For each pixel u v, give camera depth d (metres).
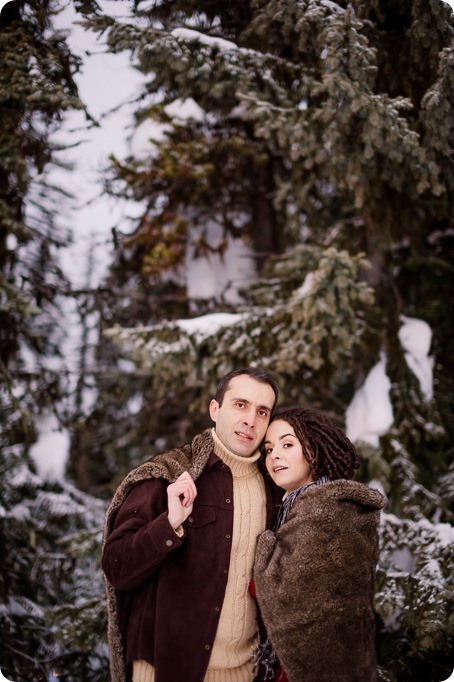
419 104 3.04
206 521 2.12
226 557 2.09
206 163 4.15
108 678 3.54
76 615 3.25
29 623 3.53
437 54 2.73
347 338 3.25
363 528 1.99
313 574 1.93
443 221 4.12
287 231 4.64
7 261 4.07
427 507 3.40
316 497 2.02
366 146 2.91
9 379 3.75
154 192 4.27
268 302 3.87
